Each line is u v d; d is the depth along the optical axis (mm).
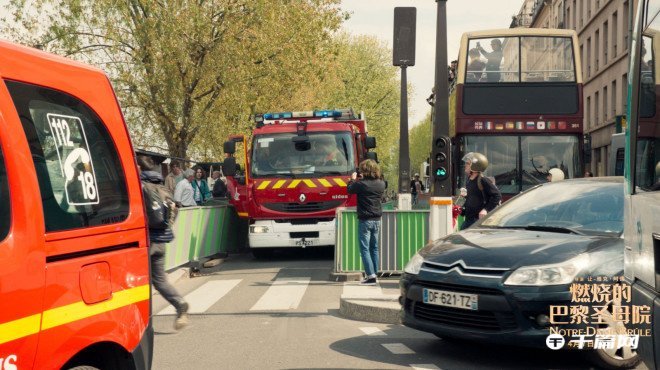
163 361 7434
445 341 8250
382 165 80125
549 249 7031
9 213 3410
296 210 18359
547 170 17875
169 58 28875
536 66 18125
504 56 18250
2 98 3492
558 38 18203
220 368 7094
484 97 18188
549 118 17984
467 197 11602
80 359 4012
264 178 18469
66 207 3809
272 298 11805
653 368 4781
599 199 7914
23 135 3566
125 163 4426
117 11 28969
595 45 48719
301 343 8234
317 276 14930
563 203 8070
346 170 18516
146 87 29656
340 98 69500
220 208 19219
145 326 4402
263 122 20125
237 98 30609
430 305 7414
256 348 7996
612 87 44031
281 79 32062
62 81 3990
